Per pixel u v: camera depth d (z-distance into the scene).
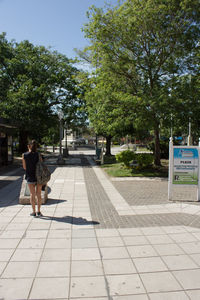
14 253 4.09
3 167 17.19
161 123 13.31
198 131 13.94
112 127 13.20
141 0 12.52
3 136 17.52
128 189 9.48
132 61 13.21
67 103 26.47
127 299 2.97
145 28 12.59
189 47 12.62
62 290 3.13
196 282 3.31
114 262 3.82
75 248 4.29
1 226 5.31
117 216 6.05
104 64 13.30
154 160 15.18
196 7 11.91
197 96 11.62
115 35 13.01
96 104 14.29
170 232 5.01
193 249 4.27
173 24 12.06
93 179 11.98
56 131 35.94
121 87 13.68
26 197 7.12
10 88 25.50
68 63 26.50
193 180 7.64
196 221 5.68
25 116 22.58
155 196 8.27
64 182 11.09
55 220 5.72
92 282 3.30
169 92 12.23
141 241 4.59
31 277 3.41
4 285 3.22
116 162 20.03
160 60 13.45
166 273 3.52
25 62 25.81
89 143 81.12
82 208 6.76
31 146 5.88
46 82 25.64
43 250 4.21
